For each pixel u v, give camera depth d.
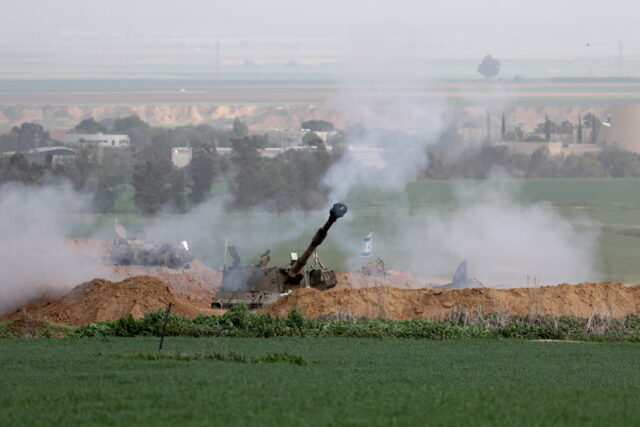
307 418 80.75
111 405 86.12
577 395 93.75
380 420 80.19
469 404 87.12
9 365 109.31
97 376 101.31
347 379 100.31
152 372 104.25
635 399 92.31
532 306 161.50
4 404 86.69
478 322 150.88
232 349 122.81
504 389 95.75
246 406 85.56
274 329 140.62
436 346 129.50
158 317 142.75
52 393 91.56
